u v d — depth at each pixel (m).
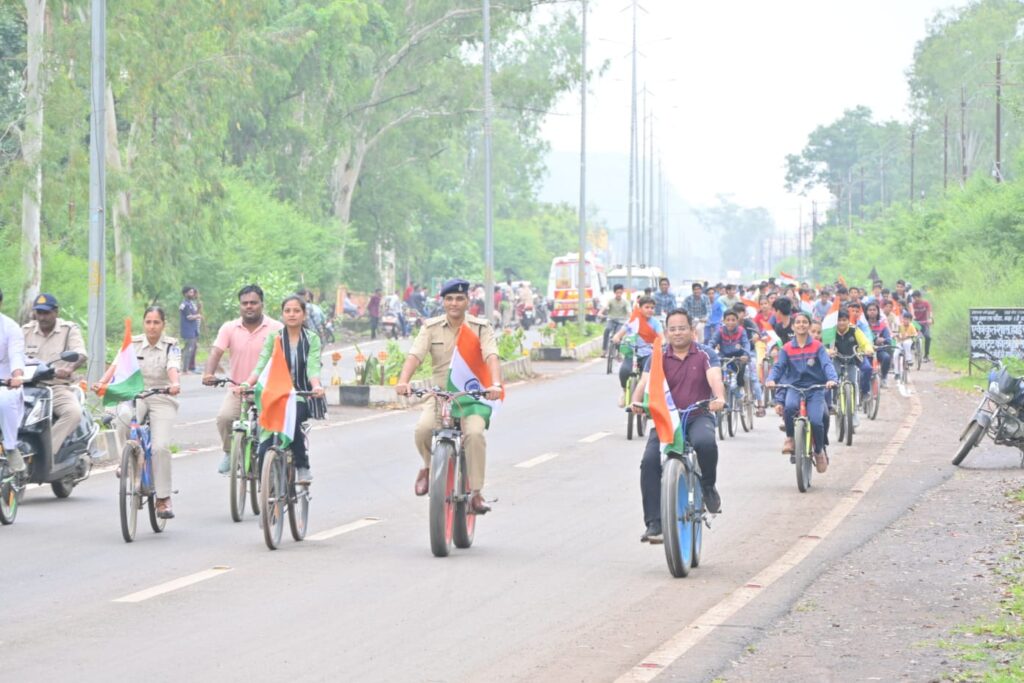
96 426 22.27
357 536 18.31
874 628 13.02
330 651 12.19
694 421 16.48
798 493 22.52
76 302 56.38
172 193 61.06
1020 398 25.64
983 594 14.59
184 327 53.34
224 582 15.21
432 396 17.38
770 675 11.34
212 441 29.91
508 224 161.38
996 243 71.25
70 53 50.66
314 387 17.88
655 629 13.12
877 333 40.03
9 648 12.20
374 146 105.31
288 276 76.00
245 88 65.88
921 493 22.36
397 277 135.00
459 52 101.94
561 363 61.59
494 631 13.01
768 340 33.22
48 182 50.19
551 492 22.58
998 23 142.25
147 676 11.28
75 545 17.52
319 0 86.94
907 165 185.00
